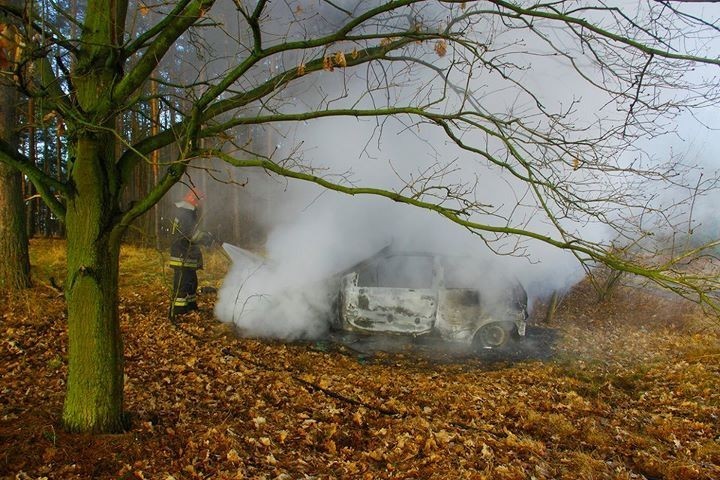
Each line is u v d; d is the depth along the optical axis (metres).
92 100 3.11
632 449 3.87
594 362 6.39
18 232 7.49
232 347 5.93
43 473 2.93
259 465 3.36
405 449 3.72
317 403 4.53
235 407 4.30
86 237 3.13
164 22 3.11
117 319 3.39
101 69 3.12
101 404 3.35
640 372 6.02
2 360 5.10
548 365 6.05
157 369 5.07
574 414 4.54
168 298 7.92
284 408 4.38
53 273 9.26
